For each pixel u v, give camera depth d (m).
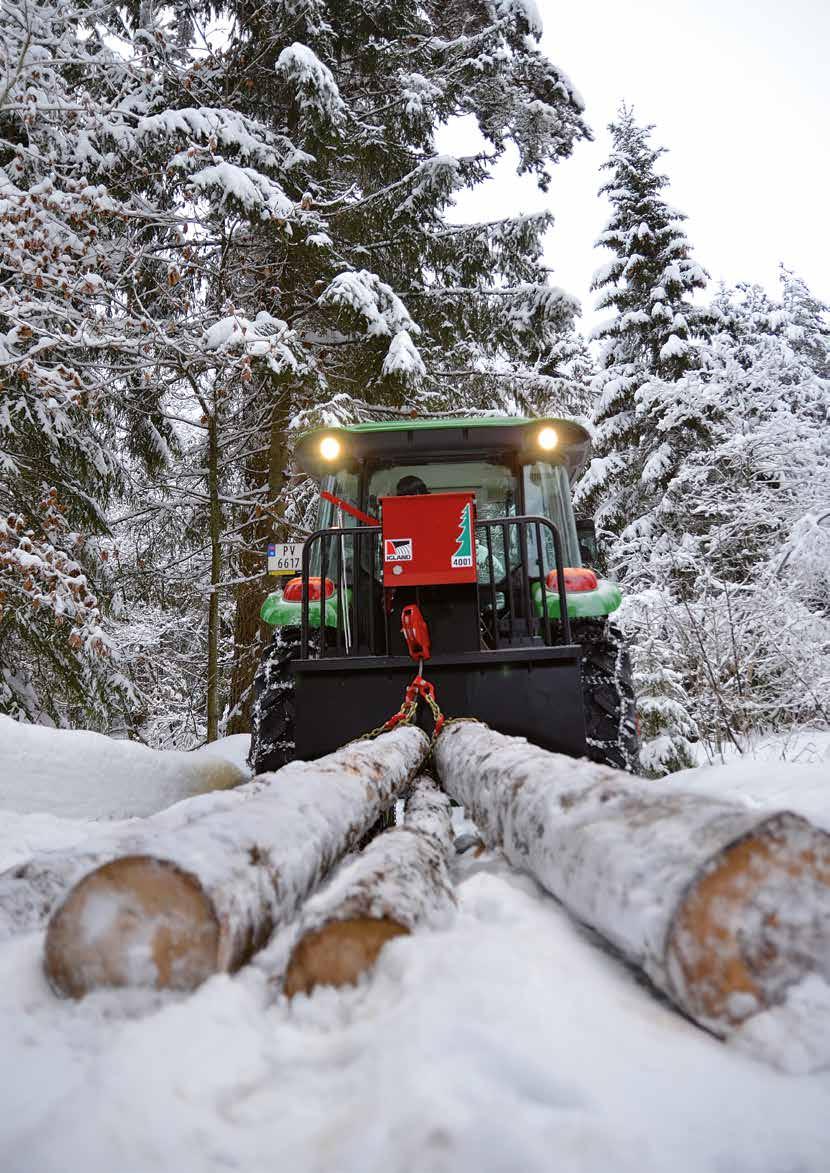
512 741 2.15
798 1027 0.89
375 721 3.33
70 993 1.07
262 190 7.46
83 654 7.52
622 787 1.32
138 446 8.93
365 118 9.70
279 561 4.88
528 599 3.90
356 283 8.04
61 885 1.48
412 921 1.10
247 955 1.17
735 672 5.94
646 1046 0.91
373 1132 0.77
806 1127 0.79
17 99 6.84
